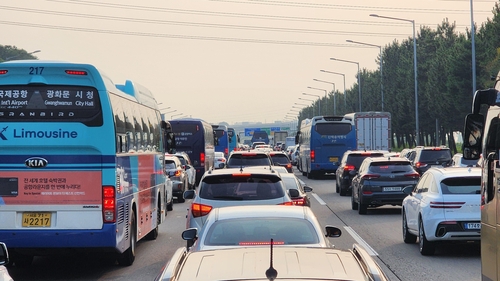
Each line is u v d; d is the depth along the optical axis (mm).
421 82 85062
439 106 73562
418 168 35281
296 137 61375
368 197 23234
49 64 12055
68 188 12000
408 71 87438
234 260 4660
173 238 17969
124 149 13000
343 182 31844
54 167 12000
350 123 47031
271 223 7812
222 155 56375
